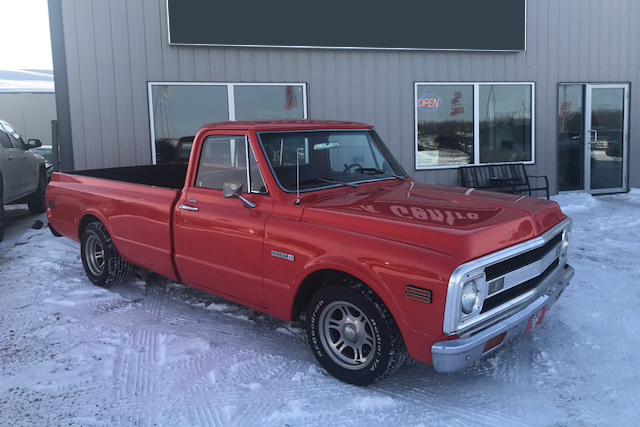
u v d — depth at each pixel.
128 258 5.55
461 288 3.10
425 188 4.54
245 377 3.93
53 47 8.95
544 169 11.71
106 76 9.14
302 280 3.82
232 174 4.41
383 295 3.37
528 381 3.81
